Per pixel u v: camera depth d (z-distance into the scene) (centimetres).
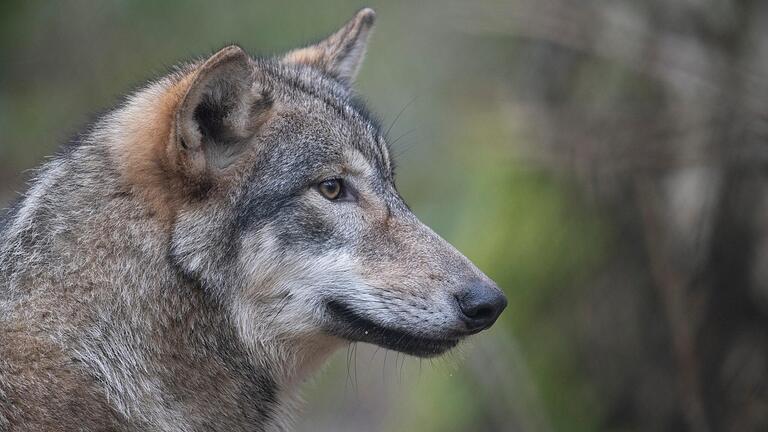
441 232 1900
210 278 845
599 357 1381
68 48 2180
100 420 791
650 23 1290
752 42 1253
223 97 833
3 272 817
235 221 851
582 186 1373
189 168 831
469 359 1410
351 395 1942
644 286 1339
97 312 808
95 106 2112
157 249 831
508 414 1397
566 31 1303
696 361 1252
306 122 875
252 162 855
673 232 1294
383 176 909
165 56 2147
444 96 2069
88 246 817
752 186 1251
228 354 862
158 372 831
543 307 1433
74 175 848
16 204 878
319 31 2156
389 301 865
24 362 777
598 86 1368
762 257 1266
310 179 868
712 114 1205
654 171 1292
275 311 873
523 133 1315
